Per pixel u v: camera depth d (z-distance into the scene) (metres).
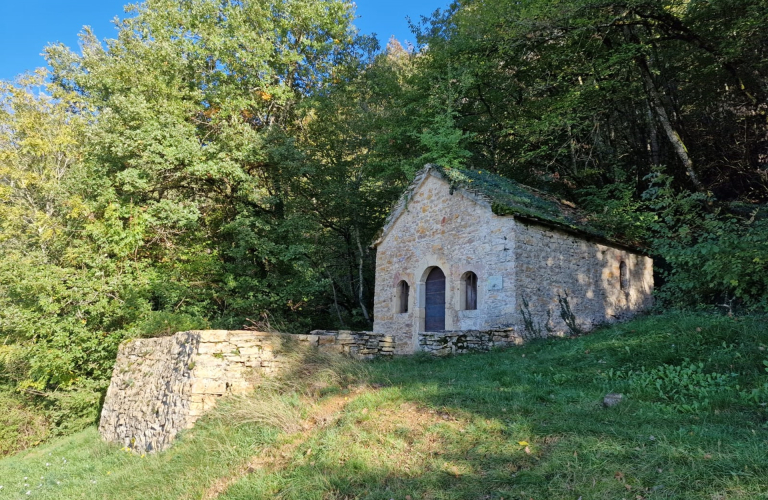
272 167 18.75
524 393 6.36
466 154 16.86
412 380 7.54
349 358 9.11
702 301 9.29
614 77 16.45
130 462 7.86
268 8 19.62
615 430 4.83
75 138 19.38
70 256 14.74
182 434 7.13
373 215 22.48
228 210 18.73
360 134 21.64
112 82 16.97
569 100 15.64
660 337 7.95
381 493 4.38
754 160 18.59
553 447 4.64
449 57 18.67
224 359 7.81
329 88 21.27
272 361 8.27
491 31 17.23
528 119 17.95
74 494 6.63
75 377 14.17
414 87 20.66
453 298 12.80
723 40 15.02
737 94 17.53
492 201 12.01
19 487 8.08
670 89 19.19
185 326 11.37
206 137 18.42
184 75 18.39
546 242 12.27
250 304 16.80
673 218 10.18
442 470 4.58
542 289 11.87
